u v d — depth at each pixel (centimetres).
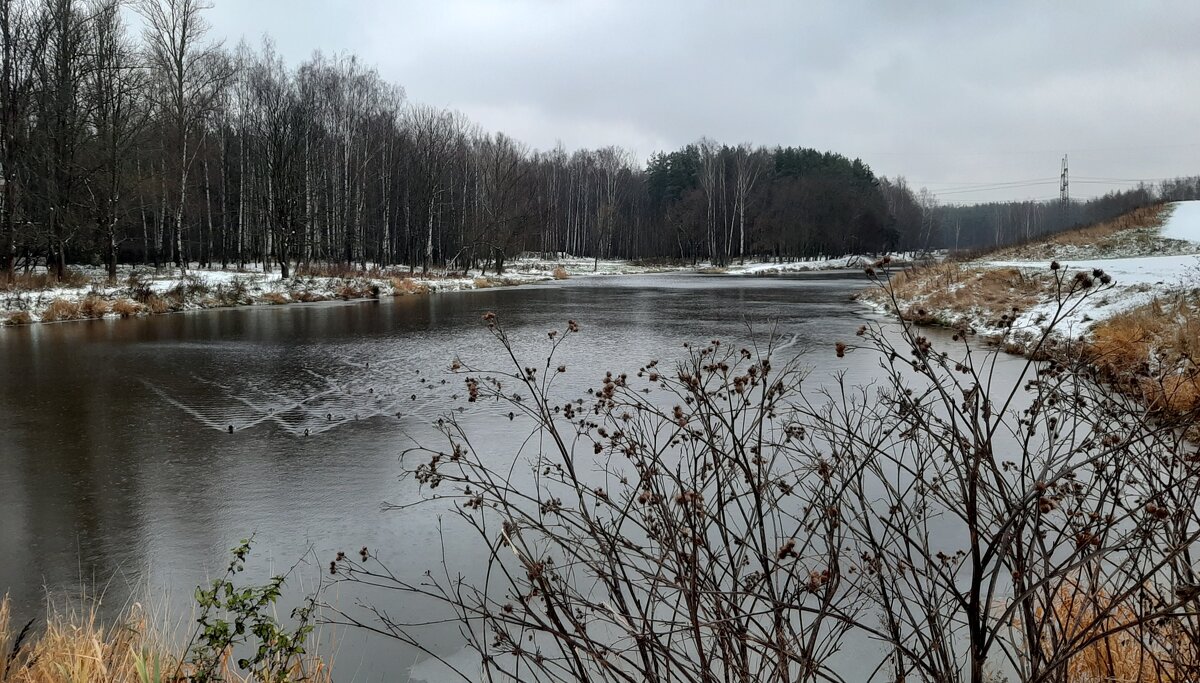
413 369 1265
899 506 266
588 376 1148
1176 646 234
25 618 427
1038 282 1823
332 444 795
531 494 609
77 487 660
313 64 4403
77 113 2836
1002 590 401
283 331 1875
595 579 442
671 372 1145
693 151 9756
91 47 2877
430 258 4597
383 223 4819
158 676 253
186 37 3138
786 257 7881
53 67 2817
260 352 1486
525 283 4656
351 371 1252
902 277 2850
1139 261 2006
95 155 2877
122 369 1281
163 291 2550
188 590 464
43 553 520
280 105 3697
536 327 1917
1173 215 3359
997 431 677
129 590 464
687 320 2078
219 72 3466
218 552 521
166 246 4662
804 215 7656
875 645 352
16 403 1005
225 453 763
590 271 6431
